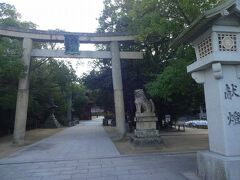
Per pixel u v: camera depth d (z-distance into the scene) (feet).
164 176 25.46
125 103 79.92
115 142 55.72
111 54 61.21
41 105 107.96
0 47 51.67
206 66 22.74
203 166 23.32
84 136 73.05
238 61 20.92
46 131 98.53
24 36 57.72
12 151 46.98
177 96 63.52
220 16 20.33
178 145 47.62
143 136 44.98
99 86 81.92
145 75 67.36
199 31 22.75
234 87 21.53
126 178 25.35
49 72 85.71
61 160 36.17
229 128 21.01
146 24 44.09
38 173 28.86
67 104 141.18
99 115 311.88
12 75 53.78
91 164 32.81
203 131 80.79
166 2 40.57
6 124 82.38
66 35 58.90
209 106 23.34
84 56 60.08
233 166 19.48
